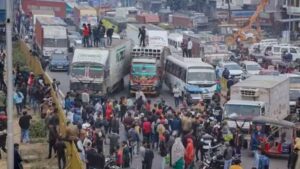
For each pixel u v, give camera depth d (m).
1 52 69.12
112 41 70.69
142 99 52.03
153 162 40.53
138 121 42.44
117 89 68.94
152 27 82.56
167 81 70.06
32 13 111.12
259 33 109.62
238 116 45.66
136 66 65.25
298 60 90.06
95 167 34.28
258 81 51.47
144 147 37.53
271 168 40.84
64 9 125.56
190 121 41.34
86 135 36.91
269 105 48.81
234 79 65.00
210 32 126.56
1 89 55.94
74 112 44.19
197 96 61.09
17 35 96.06
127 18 124.56
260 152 42.03
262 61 89.81
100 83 61.75
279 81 52.03
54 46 87.12
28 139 44.25
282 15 125.88
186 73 62.38
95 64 61.91
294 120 52.59
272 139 43.47
